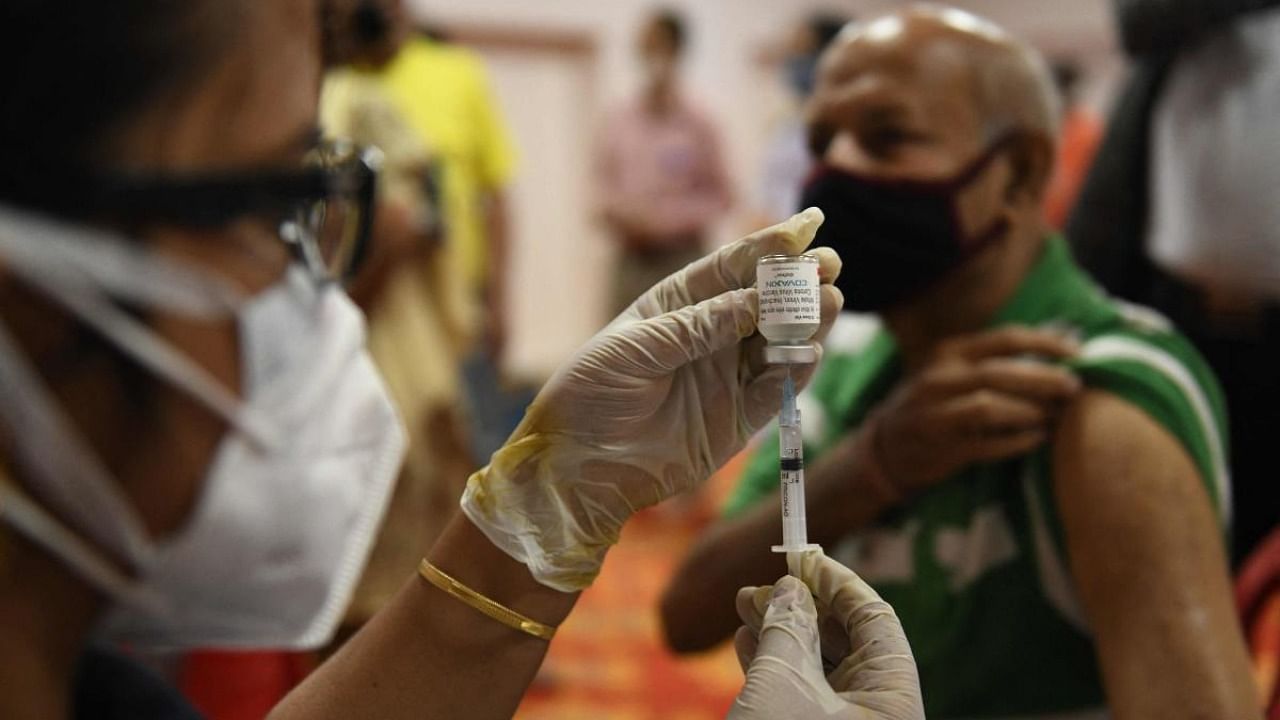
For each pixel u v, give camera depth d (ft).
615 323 2.92
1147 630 3.50
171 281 1.98
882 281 4.23
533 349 24.98
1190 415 3.82
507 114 24.34
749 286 2.86
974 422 3.88
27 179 1.88
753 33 25.21
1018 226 4.34
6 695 2.05
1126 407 3.79
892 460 4.10
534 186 24.68
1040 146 4.32
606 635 11.44
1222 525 3.96
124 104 1.89
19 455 1.95
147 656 5.29
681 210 18.08
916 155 4.13
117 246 1.93
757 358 2.93
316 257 2.39
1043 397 3.88
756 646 2.90
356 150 3.19
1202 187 5.72
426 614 2.92
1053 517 3.90
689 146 18.16
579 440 2.85
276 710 3.00
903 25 4.32
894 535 4.26
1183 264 5.88
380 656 2.94
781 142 18.13
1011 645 4.07
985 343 4.10
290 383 2.20
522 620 2.89
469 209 11.99
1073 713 4.06
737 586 4.54
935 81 4.15
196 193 1.99
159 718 2.55
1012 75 4.26
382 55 7.76
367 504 2.46
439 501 7.30
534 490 2.88
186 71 1.94
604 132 18.48
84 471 1.95
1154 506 3.62
